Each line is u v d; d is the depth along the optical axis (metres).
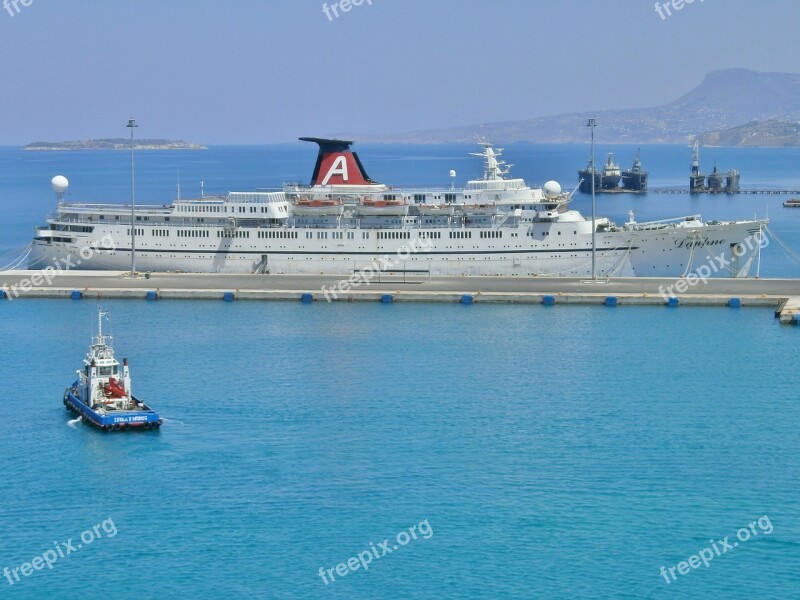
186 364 128.62
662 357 130.62
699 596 76.56
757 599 76.25
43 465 97.44
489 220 179.38
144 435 104.12
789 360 129.12
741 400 114.25
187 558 81.25
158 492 91.50
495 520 86.19
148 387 119.19
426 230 178.25
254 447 100.75
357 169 187.75
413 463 96.88
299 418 108.50
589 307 158.88
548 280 173.25
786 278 180.62
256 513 87.56
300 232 181.12
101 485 93.00
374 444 101.38
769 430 105.25
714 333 142.25
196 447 101.12
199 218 185.62
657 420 108.12
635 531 84.69
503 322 149.62
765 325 146.50
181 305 163.25
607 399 114.62
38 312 158.75
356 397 115.31
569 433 104.38
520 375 123.31
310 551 82.00
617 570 79.50
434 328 146.50
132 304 164.38
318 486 92.19
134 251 181.75
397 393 116.62
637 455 98.94
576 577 78.69
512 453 99.31
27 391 119.25
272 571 79.50
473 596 76.38
